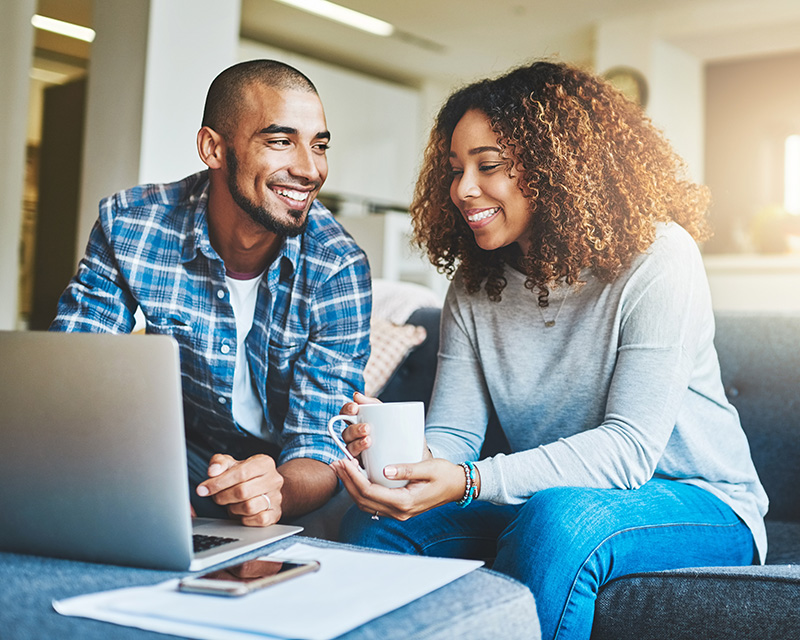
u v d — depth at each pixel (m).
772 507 1.54
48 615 0.67
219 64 3.60
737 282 4.84
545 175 1.26
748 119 6.03
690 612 1.04
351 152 6.75
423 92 7.38
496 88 1.32
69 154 5.47
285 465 1.37
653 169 1.34
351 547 0.93
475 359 1.45
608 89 1.38
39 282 5.64
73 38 5.74
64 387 0.84
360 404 1.12
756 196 6.00
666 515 1.14
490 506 1.33
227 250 1.48
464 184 1.31
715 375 1.33
